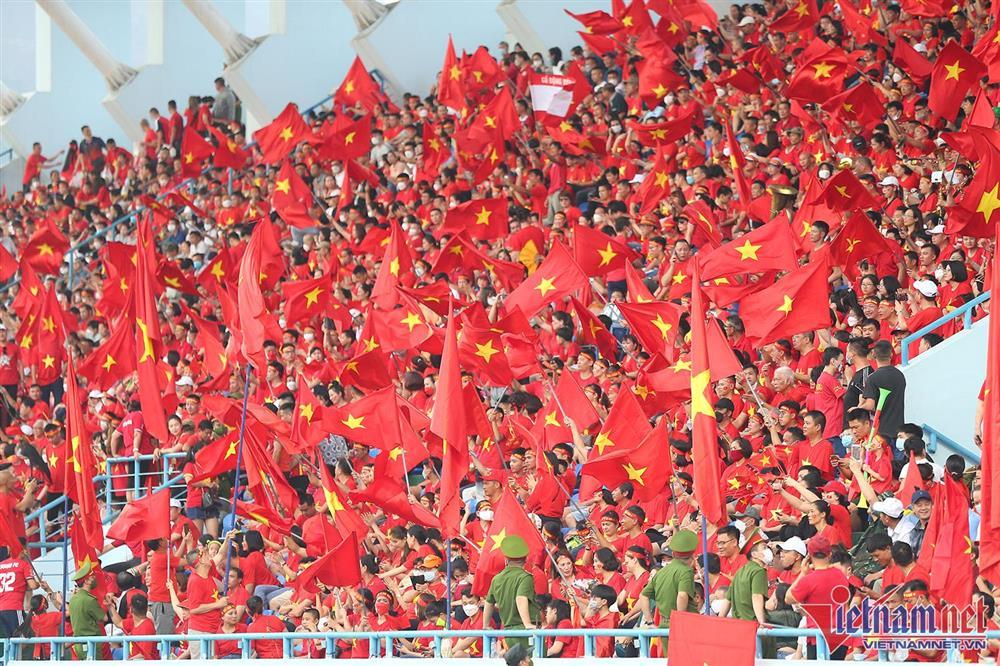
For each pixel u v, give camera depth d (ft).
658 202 173.27
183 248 230.27
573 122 206.69
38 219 278.87
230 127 263.08
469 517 131.03
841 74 166.71
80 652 136.36
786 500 106.22
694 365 97.71
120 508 170.91
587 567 116.78
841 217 145.38
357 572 115.34
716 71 194.90
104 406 176.04
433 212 194.70
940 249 143.43
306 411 134.51
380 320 152.46
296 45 285.84
